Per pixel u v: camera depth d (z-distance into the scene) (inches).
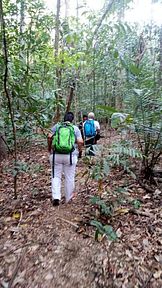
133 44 266.8
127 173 204.7
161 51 293.6
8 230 141.6
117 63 283.7
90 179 205.6
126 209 152.5
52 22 276.2
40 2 240.1
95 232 133.6
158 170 196.7
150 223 139.4
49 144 167.3
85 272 109.5
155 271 108.2
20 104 223.6
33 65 259.9
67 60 274.1
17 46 211.0
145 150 189.0
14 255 120.8
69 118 167.8
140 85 183.8
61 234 134.4
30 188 202.7
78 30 271.4
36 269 112.0
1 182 220.8
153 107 181.5
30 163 264.7
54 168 166.4
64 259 117.0
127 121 154.0
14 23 219.1
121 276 106.7
